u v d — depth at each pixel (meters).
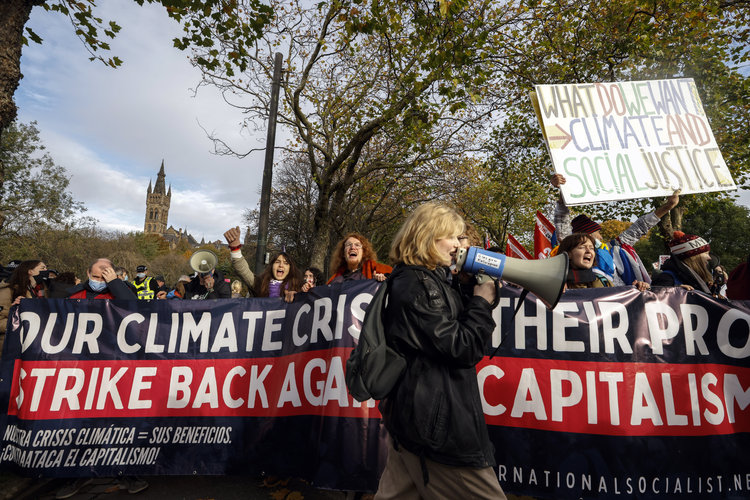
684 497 2.51
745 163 12.71
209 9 6.07
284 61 11.97
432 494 1.47
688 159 3.69
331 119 12.94
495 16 9.84
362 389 1.51
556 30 10.48
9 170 24.69
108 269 3.49
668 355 2.66
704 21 9.81
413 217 1.69
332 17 10.27
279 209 29.03
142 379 3.20
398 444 1.55
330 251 21.69
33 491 3.12
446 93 8.52
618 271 4.02
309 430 2.99
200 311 3.29
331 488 2.75
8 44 3.83
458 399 1.46
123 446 3.10
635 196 3.58
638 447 2.57
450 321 1.46
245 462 3.06
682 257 3.47
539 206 22.64
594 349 2.71
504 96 11.76
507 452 2.69
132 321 3.28
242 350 3.23
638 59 10.77
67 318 3.27
